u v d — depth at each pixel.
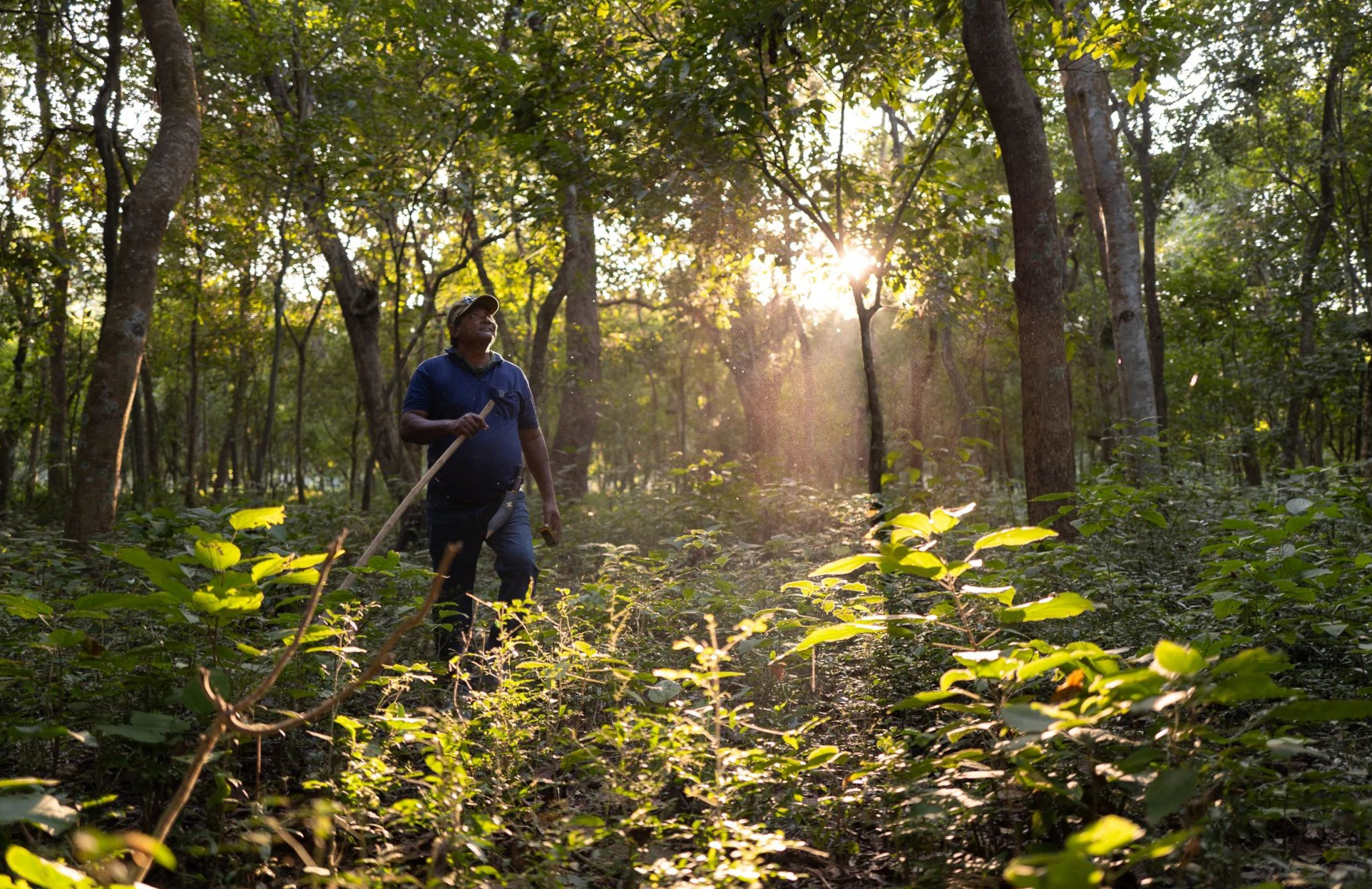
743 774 2.84
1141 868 2.54
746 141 8.02
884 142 17.67
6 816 1.86
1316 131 22.06
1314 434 28.64
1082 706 2.17
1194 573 5.89
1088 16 8.12
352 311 14.20
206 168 14.81
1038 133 6.35
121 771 3.26
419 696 4.41
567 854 2.51
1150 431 11.54
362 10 13.71
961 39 7.93
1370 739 3.34
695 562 8.49
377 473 26.97
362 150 12.32
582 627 4.71
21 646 3.66
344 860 2.78
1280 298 22.47
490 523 5.26
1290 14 17.58
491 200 12.39
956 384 14.66
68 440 22.78
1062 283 6.34
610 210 8.94
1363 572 4.57
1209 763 2.25
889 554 2.62
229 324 24.84
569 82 8.94
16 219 16.22
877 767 2.93
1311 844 2.86
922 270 8.98
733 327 17.02
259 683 3.44
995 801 2.82
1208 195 27.28
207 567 2.84
